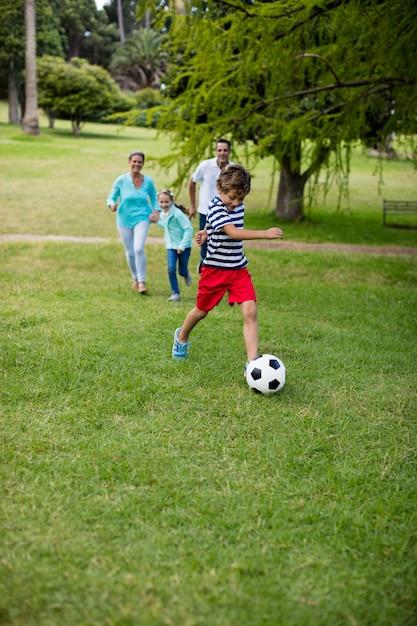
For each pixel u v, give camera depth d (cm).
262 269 994
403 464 355
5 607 228
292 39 927
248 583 250
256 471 338
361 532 289
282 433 386
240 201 439
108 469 329
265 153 1293
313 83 1172
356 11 855
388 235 1441
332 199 2047
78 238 1222
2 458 338
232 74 1046
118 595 238
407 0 806
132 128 4334
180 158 1150
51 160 2492
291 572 258
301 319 682
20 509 291
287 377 487
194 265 1005
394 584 255
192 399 430
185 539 275
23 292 719
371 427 402
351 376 500
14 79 3956
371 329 658
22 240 1141
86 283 811
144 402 423
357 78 1070
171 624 225
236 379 474
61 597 235
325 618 232
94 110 3625
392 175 2733
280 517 297
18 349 504
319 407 430
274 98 1068
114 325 589
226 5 910
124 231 748
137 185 733
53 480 319
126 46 5597
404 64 905
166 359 505
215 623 226
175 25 1005
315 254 1120
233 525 288
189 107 1121
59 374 458
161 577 250
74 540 271
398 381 495
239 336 584
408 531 291
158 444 363
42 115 4775
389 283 930
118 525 284
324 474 340
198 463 344
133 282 789
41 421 385
